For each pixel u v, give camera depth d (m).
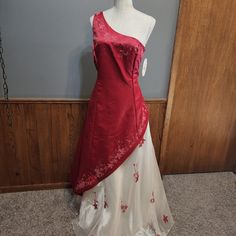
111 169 1.37
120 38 1.21
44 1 1.42
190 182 2.07
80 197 1.75
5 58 1.51
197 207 1.80
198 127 2.00
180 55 1.72
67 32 1.51
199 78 1.83
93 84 1.66
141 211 1.51
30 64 1.55
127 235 1.48
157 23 1.59
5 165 1.77
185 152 2.08
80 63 1.60
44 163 1.82
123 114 1.31
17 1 1.40
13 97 1.61
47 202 1.77
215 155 2.15
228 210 1.79
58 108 1.67
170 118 1.91
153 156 1.48
